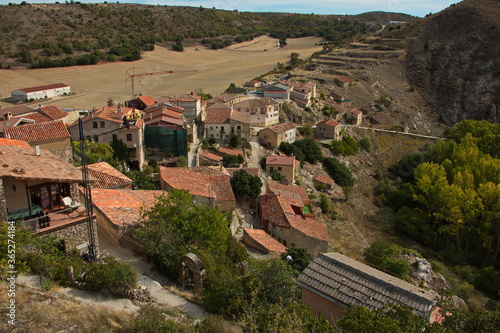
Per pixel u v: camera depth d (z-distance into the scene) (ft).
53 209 94.84
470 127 343.67
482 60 536.83
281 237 167.94
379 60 574.56
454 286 160.86
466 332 71.00
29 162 94.48
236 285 83.05
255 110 338.13
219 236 103.65
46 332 59.57
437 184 227.61
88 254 92.89
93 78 526.16
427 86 536.42
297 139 337.52
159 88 508.12
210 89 505.25
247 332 71.77
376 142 398.01
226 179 185.98
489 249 212.64
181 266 90.43
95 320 66.39
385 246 164.86
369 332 60.59
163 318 69.10
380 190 304.09
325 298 79.87
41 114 260.42
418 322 64.90
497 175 236.43
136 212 116.78
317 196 256.93
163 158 233.96
